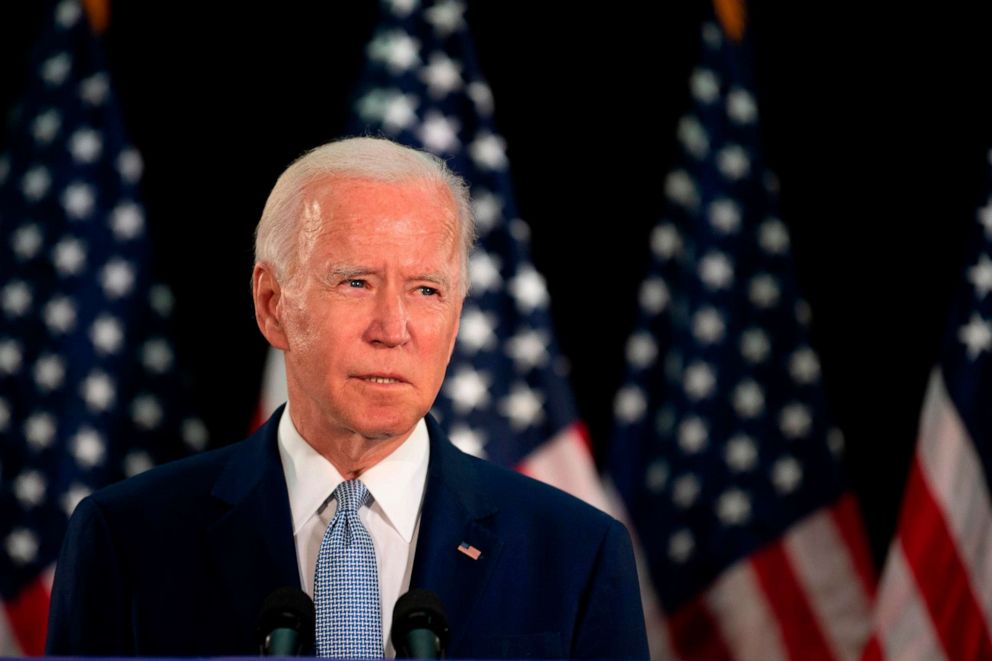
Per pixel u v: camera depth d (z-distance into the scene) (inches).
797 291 550.6
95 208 527.5
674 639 530.0
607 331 585.3
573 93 595.2
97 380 517.3
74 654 235.8
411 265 232.4
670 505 538.0
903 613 507.2
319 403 235.6
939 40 592.1
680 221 572.4
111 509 248.2
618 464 545.6
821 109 593.6
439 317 235.6
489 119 525.3
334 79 574.6
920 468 519.2
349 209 233.3
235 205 569.3
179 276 563.8
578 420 505.0
